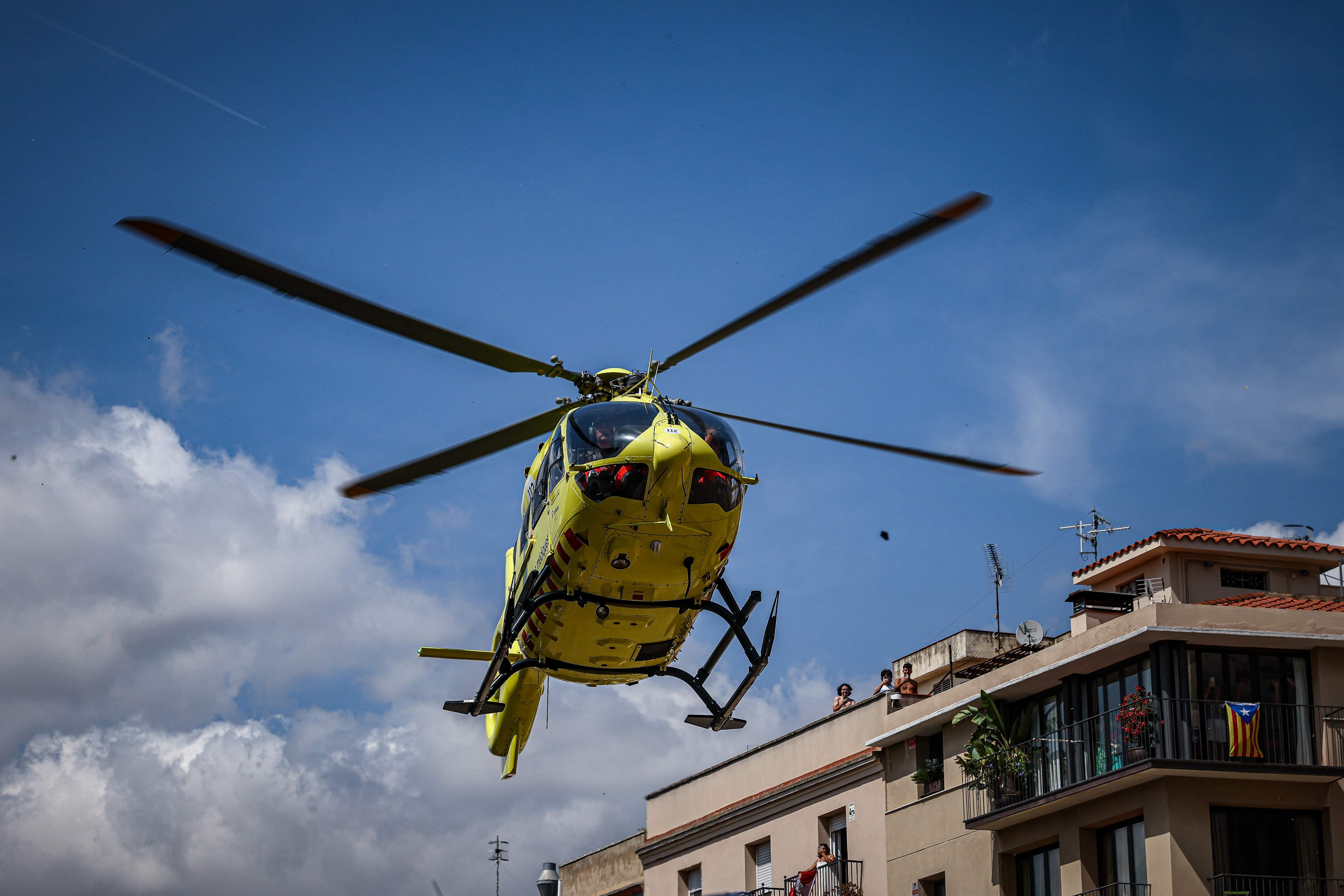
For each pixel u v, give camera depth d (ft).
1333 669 90.58
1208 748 88.53
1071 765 94.89
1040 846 97.09
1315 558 112.68
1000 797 98.27
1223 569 112.78
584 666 61.62
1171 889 85.40
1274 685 91.15
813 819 116.06
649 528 54.70
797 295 48.96
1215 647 91.35
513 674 63.05
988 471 56.65
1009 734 99.71
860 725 114.32
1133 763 88.74
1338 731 88.99
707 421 56.95
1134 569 116.16
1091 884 91.76
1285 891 85.87
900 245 41.93
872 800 110.42
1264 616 91.20
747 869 121.80
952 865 101.71
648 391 60.13
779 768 122.72
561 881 152.35
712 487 55.16
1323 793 87.97
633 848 141.90
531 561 60.29
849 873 109.91
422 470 58.39
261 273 47.21
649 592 57.16
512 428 60.90
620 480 54.29
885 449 58.23
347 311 51.60
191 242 44.11
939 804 104.01
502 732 77.30
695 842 129.70
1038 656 99.60
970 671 111.45
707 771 132.16
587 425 56.03
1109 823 92.32
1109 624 94.27
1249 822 88.17
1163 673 89.92
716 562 57.16
